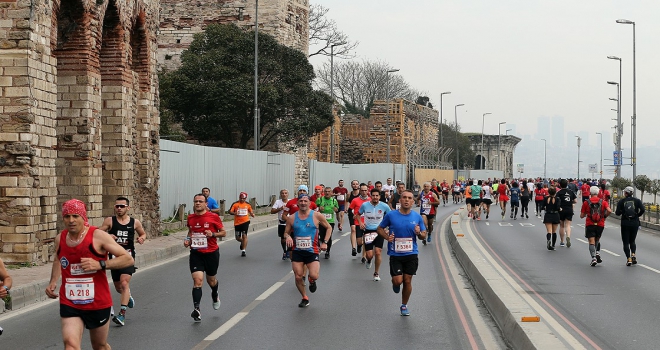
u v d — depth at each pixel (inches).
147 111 997.2
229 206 1471.5
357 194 868.6
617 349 374.9
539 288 590.2
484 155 5782.5
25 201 665.6
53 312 496.7
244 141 1857.8
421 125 3508.9
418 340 400.2
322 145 2847.0
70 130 799.7
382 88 4072.3
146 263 781.9
